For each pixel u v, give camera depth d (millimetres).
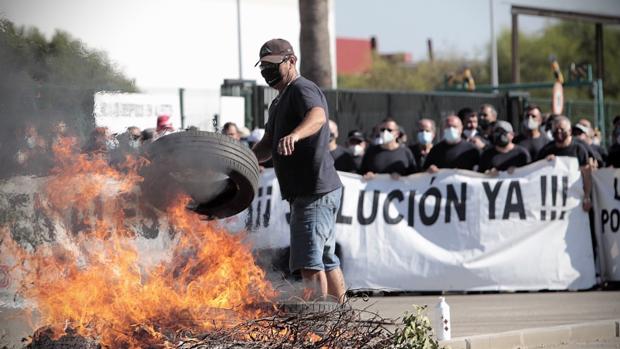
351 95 31484
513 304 19562
